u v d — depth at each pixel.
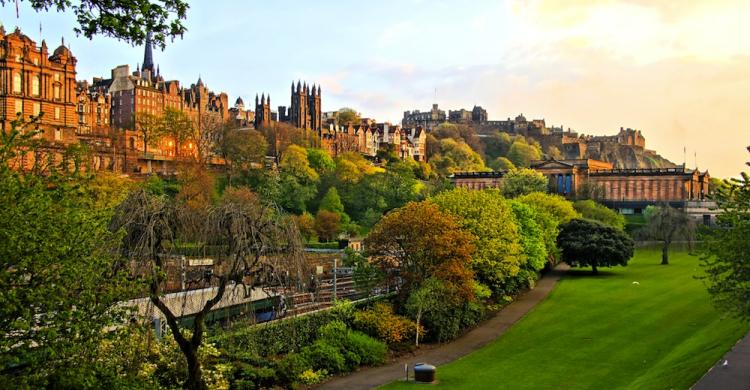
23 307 22.66
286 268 34.44
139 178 149.38
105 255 27.11
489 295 78.44
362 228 148.38
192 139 197.62
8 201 23.66
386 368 55.31
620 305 83.69
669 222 130.38
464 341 66.06
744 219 41.94
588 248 111.88
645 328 69.94
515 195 184.75
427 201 71.62
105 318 24.89
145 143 185.50
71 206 26.33
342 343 55.22
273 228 34.34
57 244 24.16
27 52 140.00
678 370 45.59
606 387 49.31
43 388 22.73
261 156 179.50
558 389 48.94
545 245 107.44
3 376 22.55
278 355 50.81
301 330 53.59
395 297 68.75
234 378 43.62
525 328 71.69
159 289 30.25
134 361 31.58
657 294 91.25
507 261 78.75
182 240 31.72
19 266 23.02
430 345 64.06
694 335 63.28
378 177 168.88
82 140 157.25
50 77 144.25
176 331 32.38
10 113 136.88
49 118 144.25
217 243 32.81
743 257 39.88
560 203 133.00
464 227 77.94
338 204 149.75
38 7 22.16
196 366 33.06
